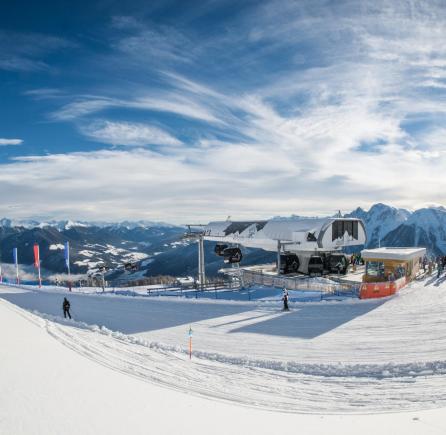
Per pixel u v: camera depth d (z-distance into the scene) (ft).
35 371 29.25
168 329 63.05
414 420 26.96
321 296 83.51
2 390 23.81
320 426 25.63
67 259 121.39
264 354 48.70
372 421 27.07
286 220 117.80
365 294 76.79
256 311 73.46
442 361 42.24
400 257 86.12
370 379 39.73
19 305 87.56
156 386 33.71
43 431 18.70
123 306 83.76
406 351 46.62
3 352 33.91
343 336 54.44
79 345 46.80
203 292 103.50
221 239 132.16
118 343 52.29
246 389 36.63
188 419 24.40
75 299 95.20
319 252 111.75
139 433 20.53
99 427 20.39
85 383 28.43
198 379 38.75
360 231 114.73
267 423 25.77
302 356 47.42
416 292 76.59
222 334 58.59
